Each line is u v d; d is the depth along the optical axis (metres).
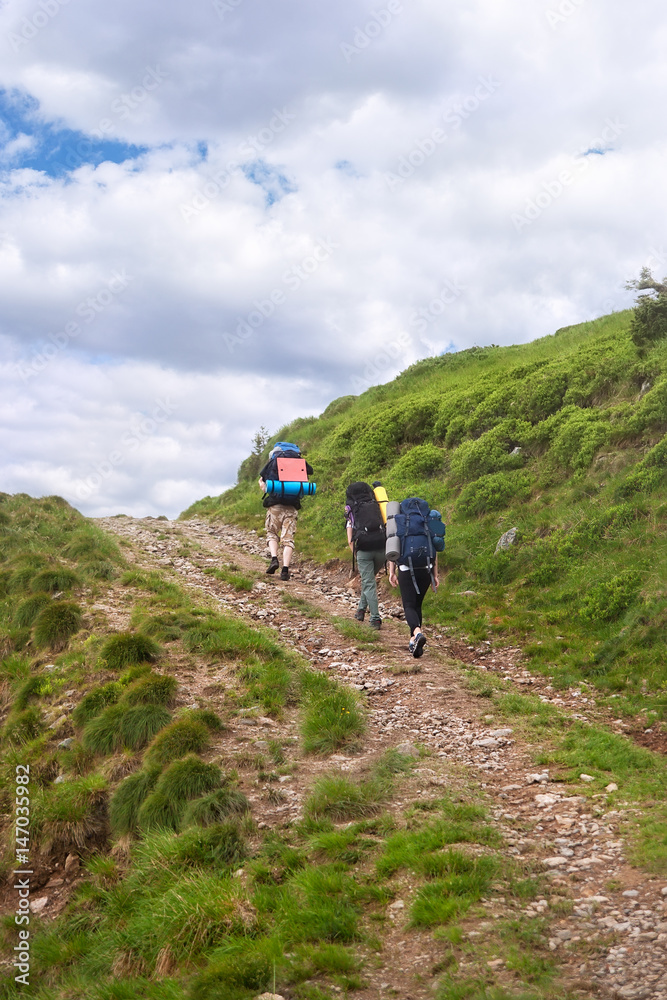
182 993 3.19
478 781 4.98
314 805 4.61
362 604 9.32
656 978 2.83
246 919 3.60
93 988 3.61
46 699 6.96
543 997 2.80
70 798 5.38
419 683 7.09
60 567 10.00
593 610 8.26
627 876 3.59
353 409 23.28
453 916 3.36
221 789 4.80
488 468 13.13
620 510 9.49
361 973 3.14
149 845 4.51
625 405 11.83
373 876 3.84
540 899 3.49
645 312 13.05
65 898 4.78
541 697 6.90
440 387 19.56
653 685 6.64
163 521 18.61
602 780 4.80
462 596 9.77
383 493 9.19
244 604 9.93
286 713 6.34
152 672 6.80
